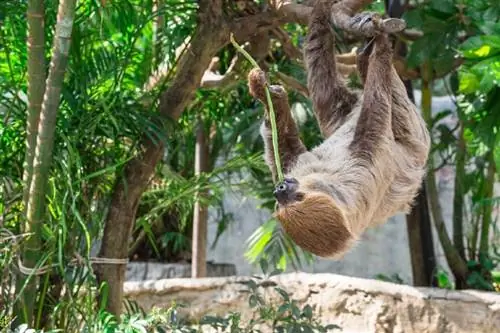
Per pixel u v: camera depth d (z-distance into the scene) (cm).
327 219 543
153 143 834
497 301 988
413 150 654
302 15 771
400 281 1294
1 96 812
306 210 546
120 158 859
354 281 1077
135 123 827
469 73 948
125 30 880
